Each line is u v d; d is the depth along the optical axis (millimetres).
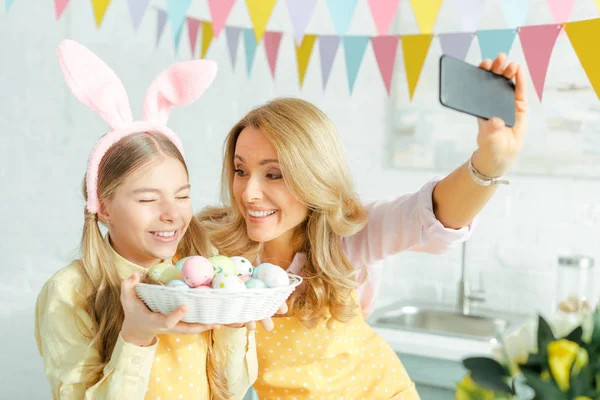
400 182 2865
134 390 1060
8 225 2709
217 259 1153
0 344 2629
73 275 1162
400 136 2840
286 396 1410
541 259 2660
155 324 1005
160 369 1186
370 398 1464
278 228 1382
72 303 1126
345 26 1654
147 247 1139
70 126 2732
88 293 1151
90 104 1184
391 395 1474
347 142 2941
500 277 2730
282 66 3016
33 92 2709
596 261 2570
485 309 2754
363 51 2008
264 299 1050
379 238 1468
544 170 2623
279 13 3000
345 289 1434
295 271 1457
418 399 1518
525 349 852
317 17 2945
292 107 1386
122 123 1186
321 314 1410
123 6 2754
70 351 1101
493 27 2609
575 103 2553
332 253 1432
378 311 2664
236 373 1252
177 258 1335
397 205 1458
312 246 1419
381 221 1475
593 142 2535
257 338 1412
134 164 1120
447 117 2748
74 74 1182
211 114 2969
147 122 1223
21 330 2615
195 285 1085
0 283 2713
